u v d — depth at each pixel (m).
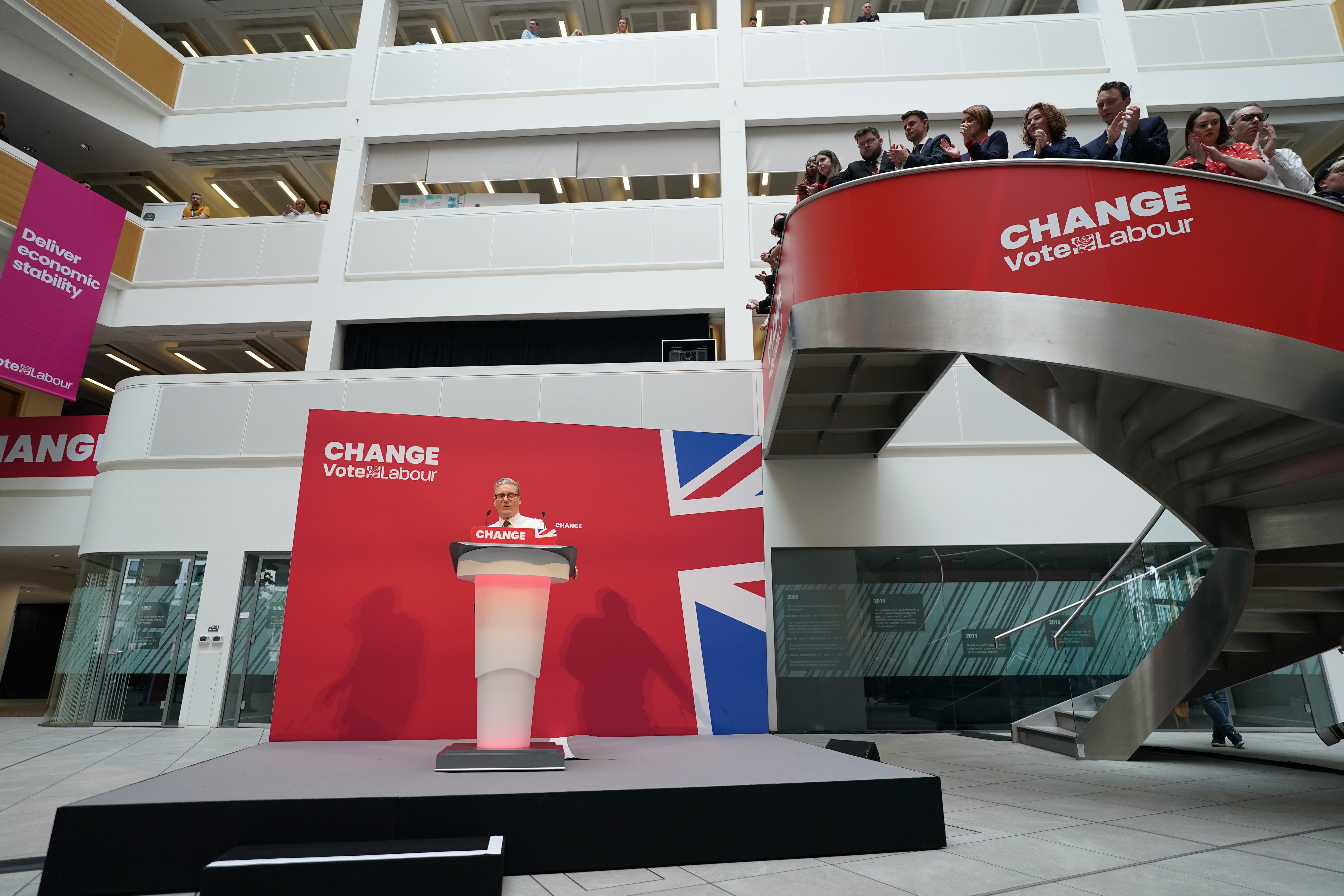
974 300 3.69
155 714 7.65
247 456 8.22
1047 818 3.38
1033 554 7.64
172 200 12.27
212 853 2.50
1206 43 10.20
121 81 10.32
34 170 8.99
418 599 5.33
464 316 9.59
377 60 10.91
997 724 7.22
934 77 10.27
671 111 10.42
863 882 2.42
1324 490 3.80
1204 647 4.81
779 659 7.41
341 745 4.68
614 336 10.01
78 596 8.10
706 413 8.22
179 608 7.92
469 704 5.21
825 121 10.34
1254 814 3.45
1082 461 7.79
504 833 2.62
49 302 8.98
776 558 7.68
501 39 12.81
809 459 7.85
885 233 4.06
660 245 9.70
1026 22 10.40
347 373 8.48
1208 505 4.30
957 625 7.47
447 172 10.60
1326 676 7.25
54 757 5.46
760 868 2.62
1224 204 3.33
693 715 5.47
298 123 10.68
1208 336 3.23
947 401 7.98
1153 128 3.83
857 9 12.60
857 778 2.94
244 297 9.80
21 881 2.54
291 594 5.19
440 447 5.61
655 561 5.72
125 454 8.29
